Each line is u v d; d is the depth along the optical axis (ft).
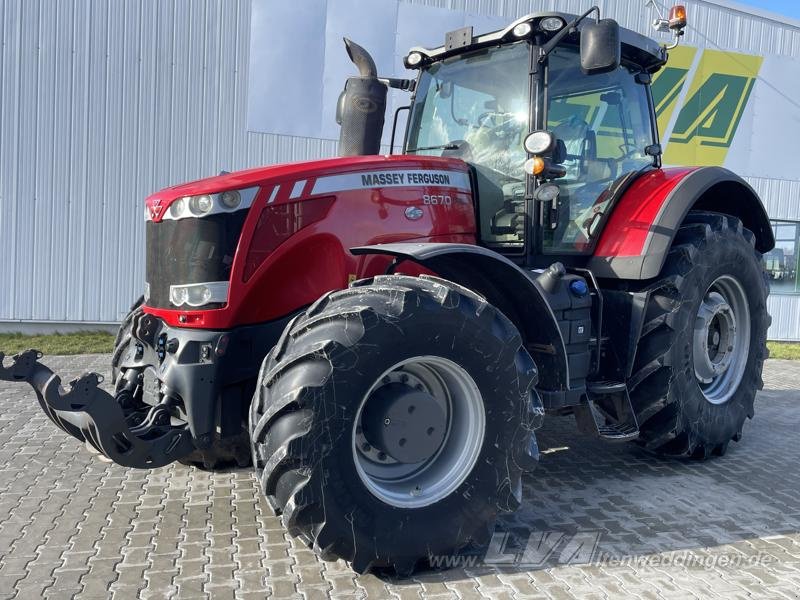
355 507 7.88
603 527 9.91
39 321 27.25
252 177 9.55
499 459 8.74
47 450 13.56
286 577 8.25
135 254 27.73
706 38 32.71
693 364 12.53
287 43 27.61
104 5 26.32
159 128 27.22
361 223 10.07
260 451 7.96
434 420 8.64
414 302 8.20
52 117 26.37
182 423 9.33
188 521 10.00
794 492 11.49
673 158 33.06
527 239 11.57
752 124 33.83
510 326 8.93
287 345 8.20
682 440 12.57
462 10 29.27
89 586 7.97
